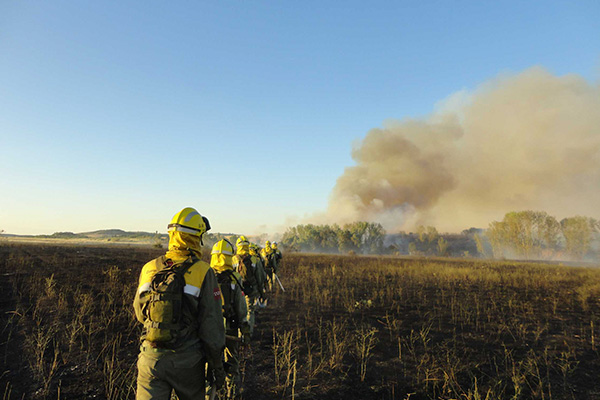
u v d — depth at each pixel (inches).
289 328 239.3
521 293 416.5
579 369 173.8
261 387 148.1
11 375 145.3
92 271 451.8
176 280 78.0
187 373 77.5
